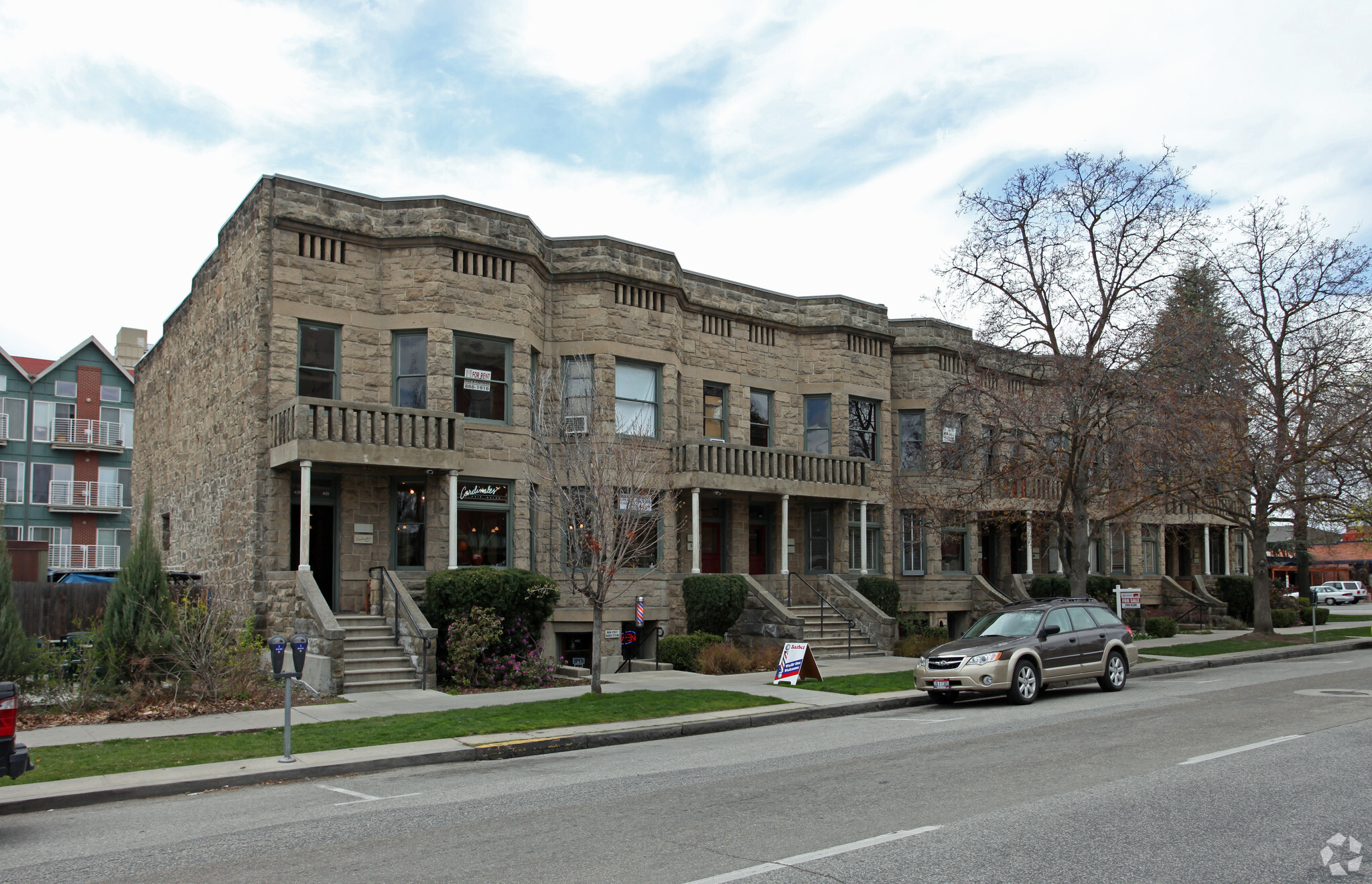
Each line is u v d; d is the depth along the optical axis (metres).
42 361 50.88
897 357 30.16
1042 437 21.33
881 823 7.75
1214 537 44.38
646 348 23.58
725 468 24.03
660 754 11.96
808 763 10.81
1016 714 14.66
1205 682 18.86
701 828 7.75
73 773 10.43
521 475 21.08
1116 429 20.38
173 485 26.16
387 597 19.34
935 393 29.80
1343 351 27.23
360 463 18.39
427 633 17.50
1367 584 72.31
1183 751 10.77
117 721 13.88
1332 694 16.14
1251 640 27.80
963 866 6.48
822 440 27.70
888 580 26.81
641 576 23.00
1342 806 8.09
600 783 9.88
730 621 22.78
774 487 24.89
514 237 21.36
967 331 30.67
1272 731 12.16
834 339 27.73
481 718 13.82
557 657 22.38
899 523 29.33
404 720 13.61
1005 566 32.56
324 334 20.00
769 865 6.60
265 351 19.20
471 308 20.73
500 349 21.30
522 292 21.44
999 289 22.08
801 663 18.47
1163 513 36.81
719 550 25.94
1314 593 61.09
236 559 19.80
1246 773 9.48
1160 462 21.20
